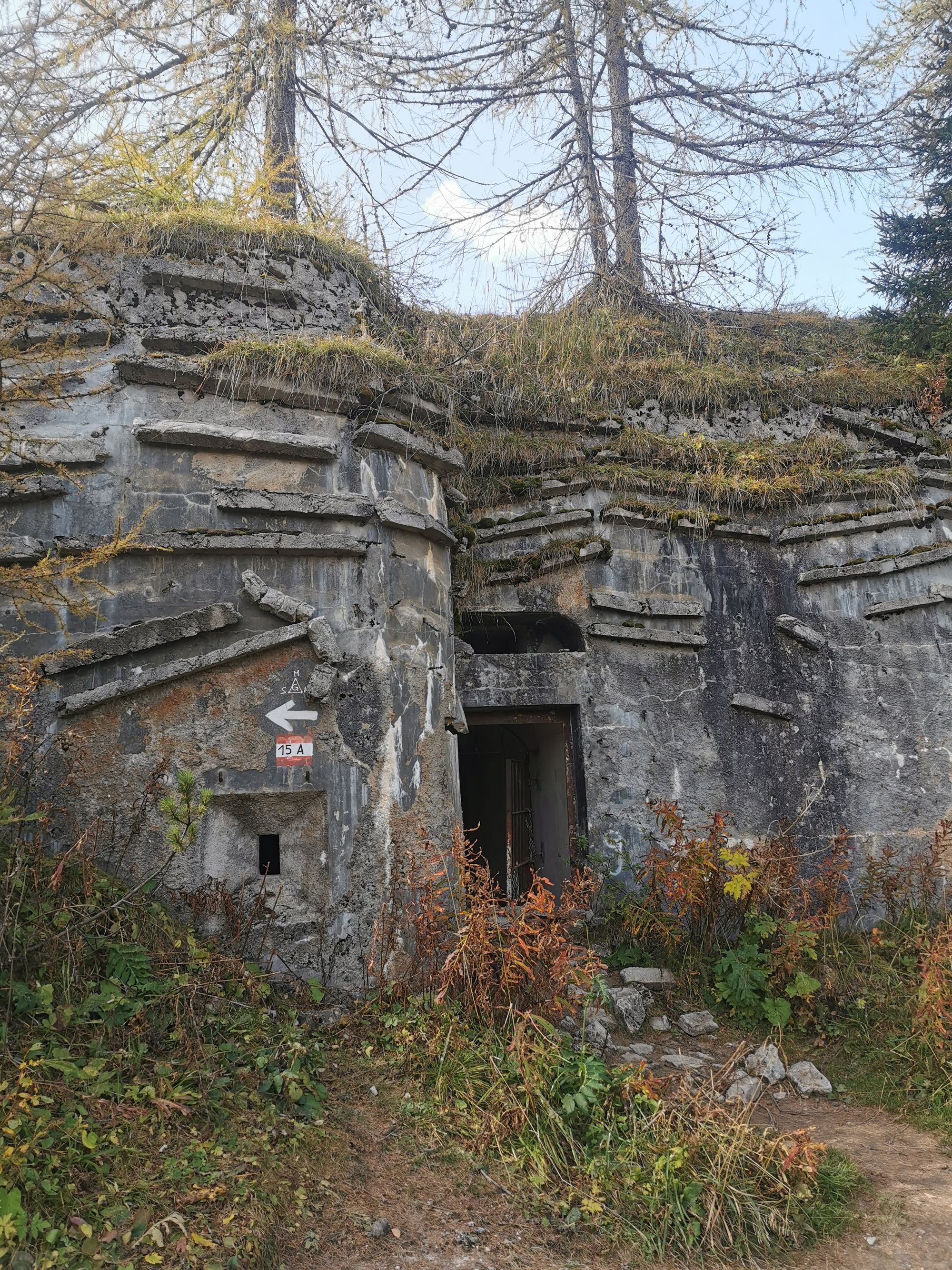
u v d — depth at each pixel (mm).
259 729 6125
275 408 6656
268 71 10164
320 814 6172
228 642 6199
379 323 7668
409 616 6801
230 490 6375
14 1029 4344
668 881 7328
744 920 7469
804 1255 4379
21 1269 3234
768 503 9195
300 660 6277
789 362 10922
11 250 5559
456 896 6180
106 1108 4133
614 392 9500
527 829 9289
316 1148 4465
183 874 5848
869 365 10875
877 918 8367
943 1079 5938
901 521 9477
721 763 8508
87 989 4734
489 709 8234
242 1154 4180
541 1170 4562
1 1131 3686
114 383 6375
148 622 6020
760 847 8336
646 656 8609
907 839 8797
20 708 5277
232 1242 3627
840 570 9211
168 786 5926
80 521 6180
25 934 4727
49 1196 3562
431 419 7367
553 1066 5102
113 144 6914
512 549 8523
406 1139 4746
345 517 6547
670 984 7148
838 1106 5945
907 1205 4730
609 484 8812
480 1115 4898
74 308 5969
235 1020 5078
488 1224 4254
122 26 7090
